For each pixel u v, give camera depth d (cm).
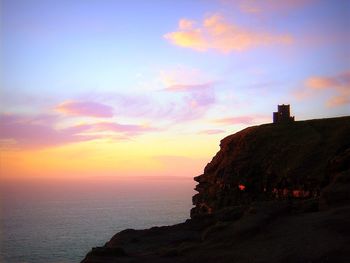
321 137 8475
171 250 3419
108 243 4619
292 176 7281
